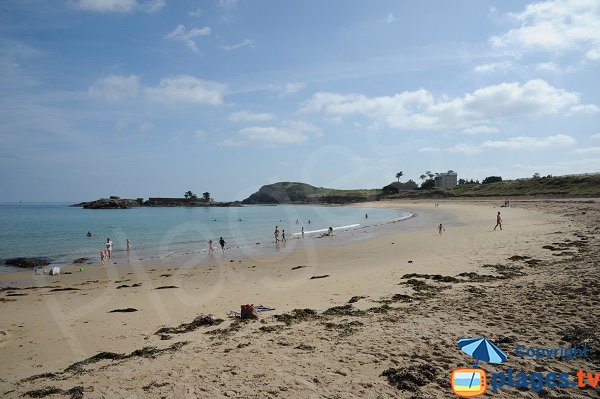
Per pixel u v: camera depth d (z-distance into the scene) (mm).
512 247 23344
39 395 6258
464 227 43031
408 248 28156
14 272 24906
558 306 9328
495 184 149375
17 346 9484
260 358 7355
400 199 180250
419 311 10094
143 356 8055
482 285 13203
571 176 115688
